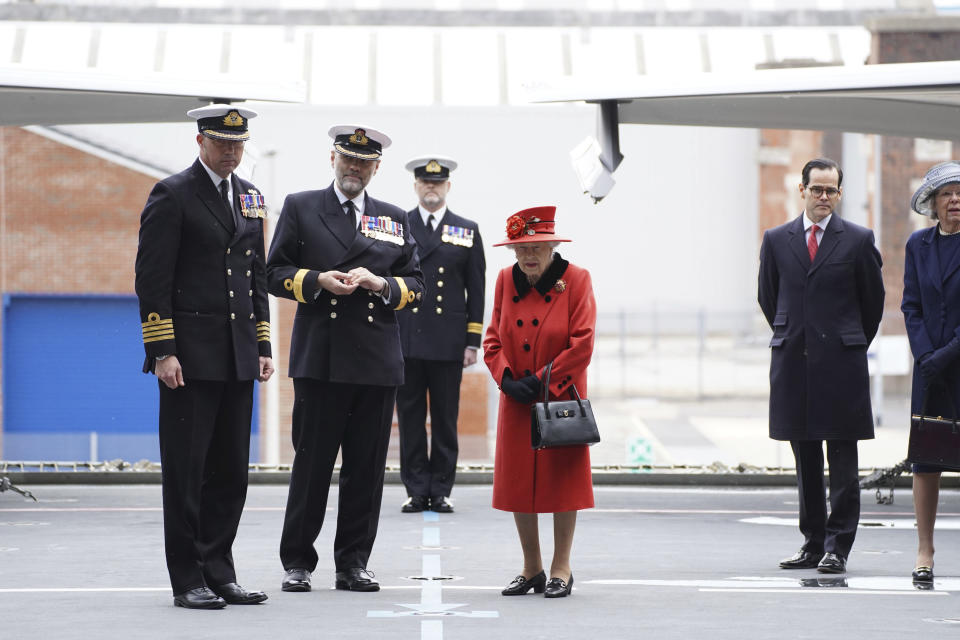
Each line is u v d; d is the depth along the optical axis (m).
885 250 119.88
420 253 39.12
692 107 38.88
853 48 117.94
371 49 126.88
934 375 25.56
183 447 22.52
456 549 30.88
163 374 22.16
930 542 26.08
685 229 157.62
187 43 114.88
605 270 157.00
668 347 153.25
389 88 130.12
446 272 39.03
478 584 25.88
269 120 123.38
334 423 24.89
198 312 22.52
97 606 22.62
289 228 24.94
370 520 25.23
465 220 39.75
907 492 44.66
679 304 156.88
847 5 118.19
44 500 40.62
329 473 25.02
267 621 21.19
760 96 34.91
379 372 24.73
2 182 92.62
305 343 24.78
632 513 38.34
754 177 157.75
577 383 24.56
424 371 38.75
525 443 24.59
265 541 31.80
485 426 80.12
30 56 110.38
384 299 24.77
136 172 93.31
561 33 125.00
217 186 22.89
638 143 157.25
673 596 24.33
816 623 21.52
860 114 38.91
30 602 23.08
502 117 138.88
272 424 81.38
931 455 25.47
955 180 25.94
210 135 22.41
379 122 130.38
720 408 130.50
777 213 158.12
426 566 28.25
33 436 51.69
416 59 130.00
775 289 29.30
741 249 158.00
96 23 111.12
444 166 39.62
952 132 39.28
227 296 22.70
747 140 157.38
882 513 38.88
